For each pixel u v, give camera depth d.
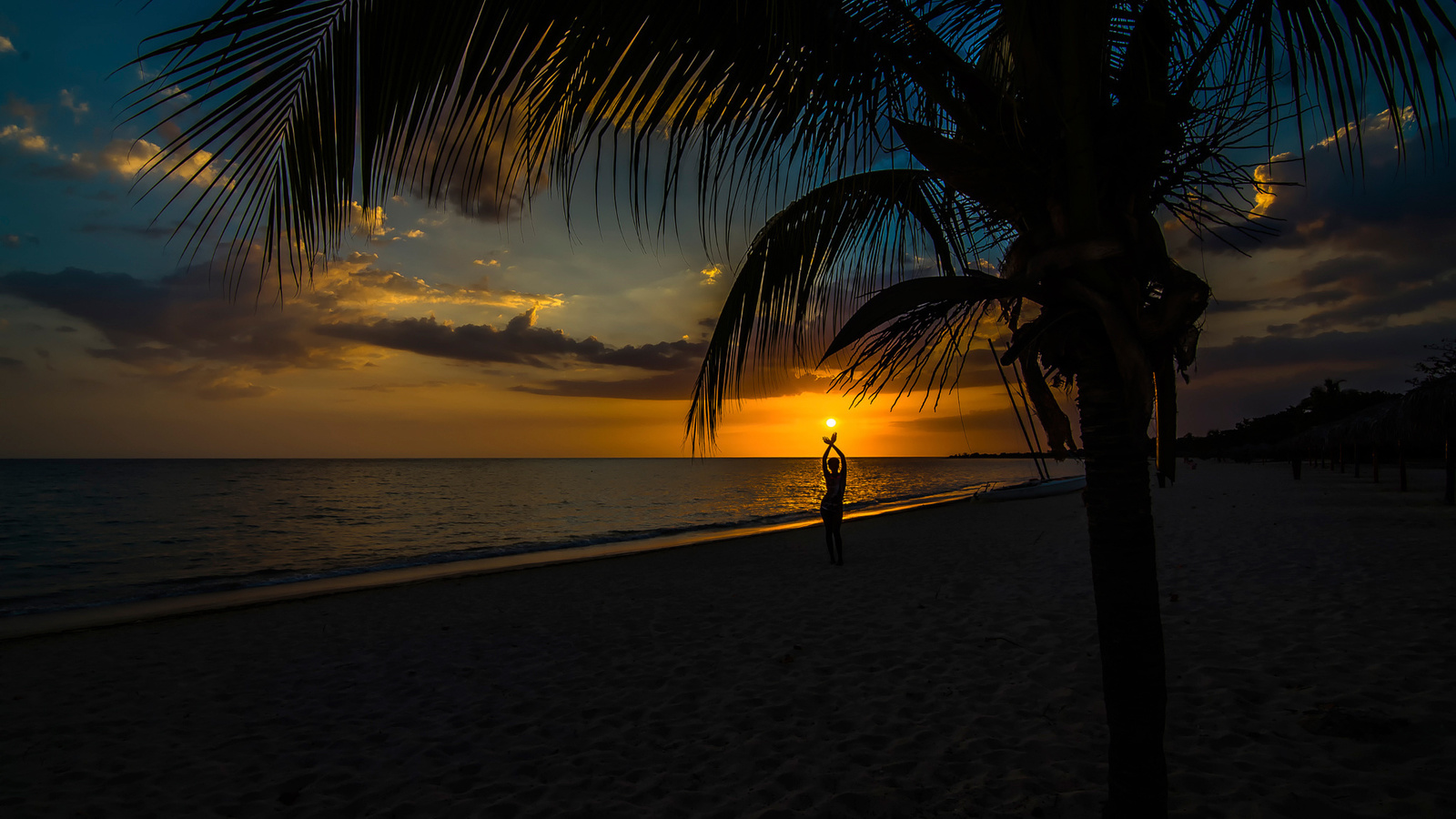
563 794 3.35
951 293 1.63
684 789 3.31
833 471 10.21
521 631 6.85
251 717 4.71
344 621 7.74
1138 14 1.73
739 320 2.82
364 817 3.23
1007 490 23.88
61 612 9.16
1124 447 1.69
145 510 29.22
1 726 4.67
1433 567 7.23
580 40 1.61
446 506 32.03
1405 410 15.14
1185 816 2.71
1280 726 3.48
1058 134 1.63
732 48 1.79
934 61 1.89
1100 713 3.84
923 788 3.11
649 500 36.47
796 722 4.06
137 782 3.74
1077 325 1.62
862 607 7.06
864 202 2.75
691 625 6.71
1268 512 14.12
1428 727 3.33
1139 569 1.70
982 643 5.39
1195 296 1.60
